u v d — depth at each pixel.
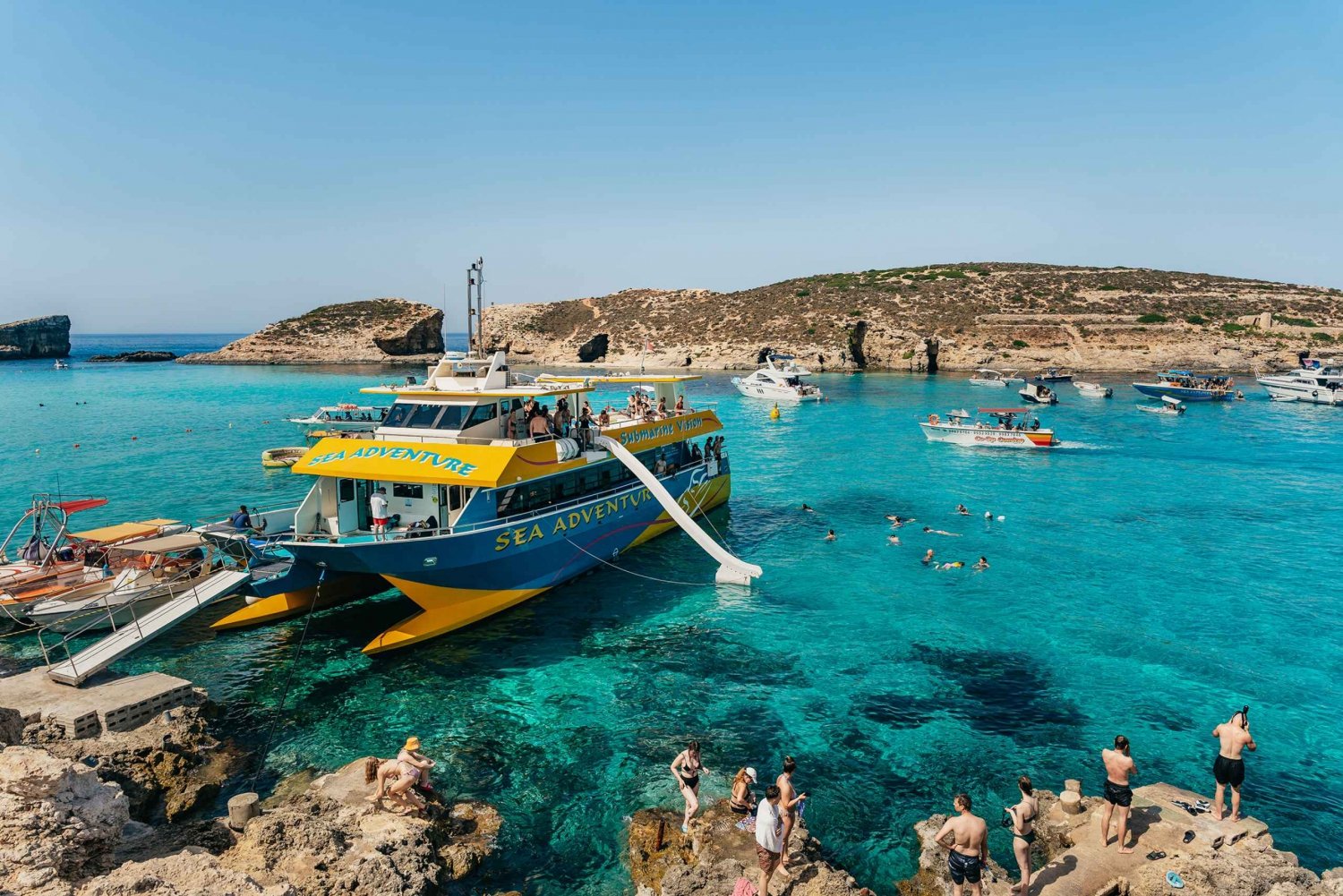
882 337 128.88
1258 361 119.19
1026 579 26.55
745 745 16.05
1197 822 12.63
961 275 160.88
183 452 52.06
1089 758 15.59
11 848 10.57
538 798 14.31
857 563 28.38
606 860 12.70
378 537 20.42
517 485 22.84
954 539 31.67
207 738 16.00
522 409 24.88
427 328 165.75
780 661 20.02
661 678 19.06
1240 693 18.36
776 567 27.83
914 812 13.88
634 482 29.08
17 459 48.94
